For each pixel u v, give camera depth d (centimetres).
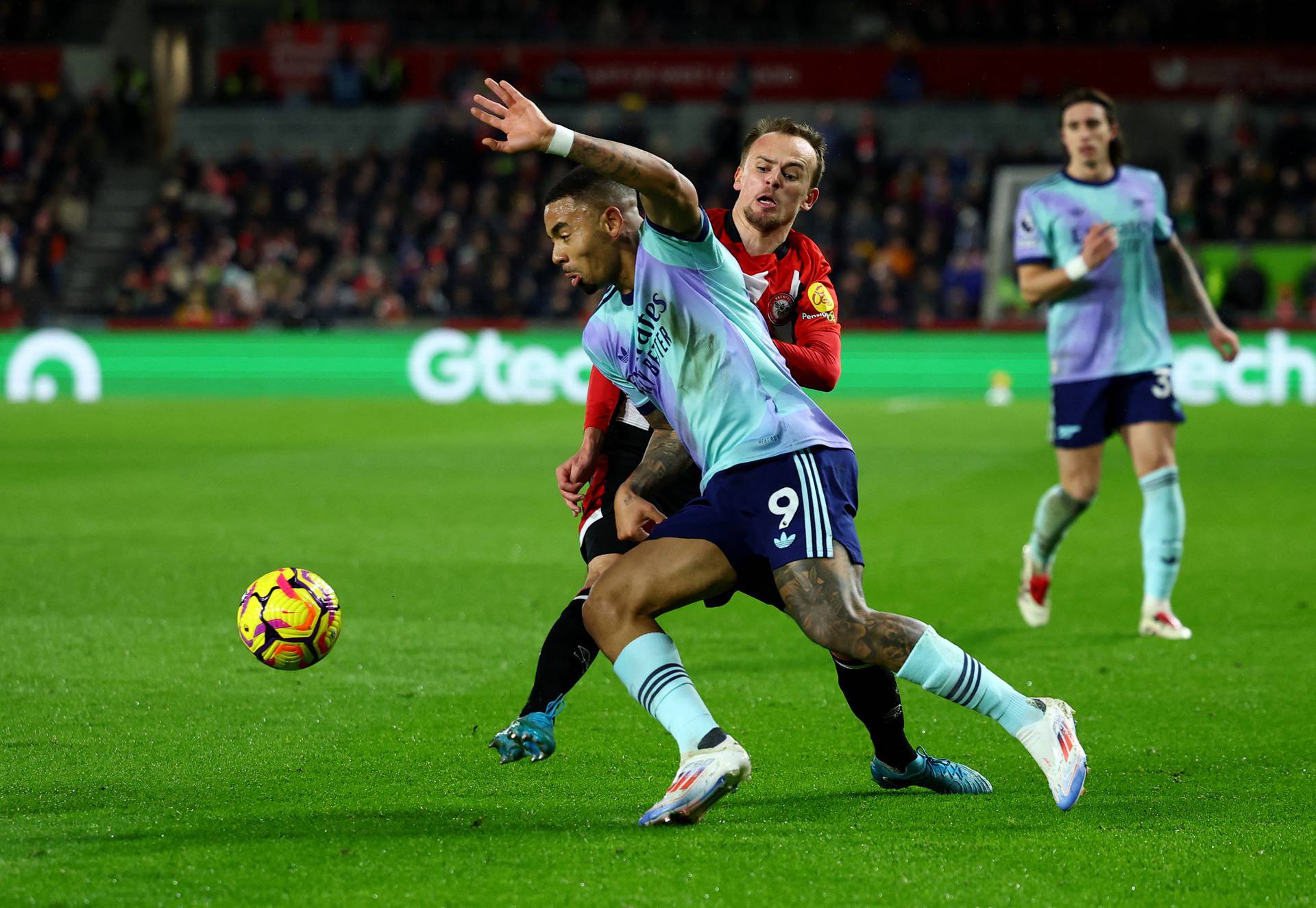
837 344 1495
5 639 2219
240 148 8888
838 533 1312
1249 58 9231
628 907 1136
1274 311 7250
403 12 10231
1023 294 2378
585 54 9675
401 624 2367
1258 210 7825
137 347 7181
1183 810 1407
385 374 7094
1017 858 1255
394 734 1703
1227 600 2603
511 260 7894
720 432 1336
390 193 8375
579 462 1576
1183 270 2423
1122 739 1708
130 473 4359
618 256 1351
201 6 10631
